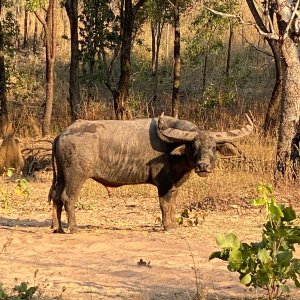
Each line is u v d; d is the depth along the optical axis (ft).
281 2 92.22
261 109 149.69
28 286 47.73
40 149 122.93
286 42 95.61
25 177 114.93
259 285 41.91
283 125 96.12
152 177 69.26
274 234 41.68
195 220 71.92
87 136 68.23
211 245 62.59
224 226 72.08
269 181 93.35
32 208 88.07
